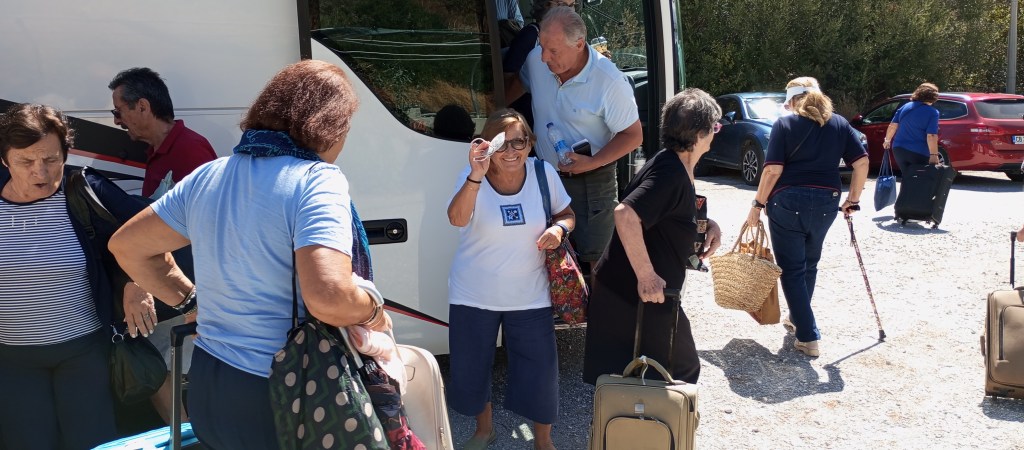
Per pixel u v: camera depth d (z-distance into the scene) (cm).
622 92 410
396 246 391
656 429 301
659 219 333
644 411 304
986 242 799
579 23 394
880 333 534
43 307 280
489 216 341
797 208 483
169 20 354
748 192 1208
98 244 287
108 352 297
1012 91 2030
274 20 367
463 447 384
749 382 467
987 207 1010
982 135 1185
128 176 356
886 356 505
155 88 337
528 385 354
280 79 215
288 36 369
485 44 394
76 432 294
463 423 420
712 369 487
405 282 395
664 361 342
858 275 686
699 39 2009
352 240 211
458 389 358
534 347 353
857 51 2008
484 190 344
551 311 356
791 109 499
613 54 537
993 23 2233
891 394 449
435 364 254
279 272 207
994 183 1241
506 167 337
